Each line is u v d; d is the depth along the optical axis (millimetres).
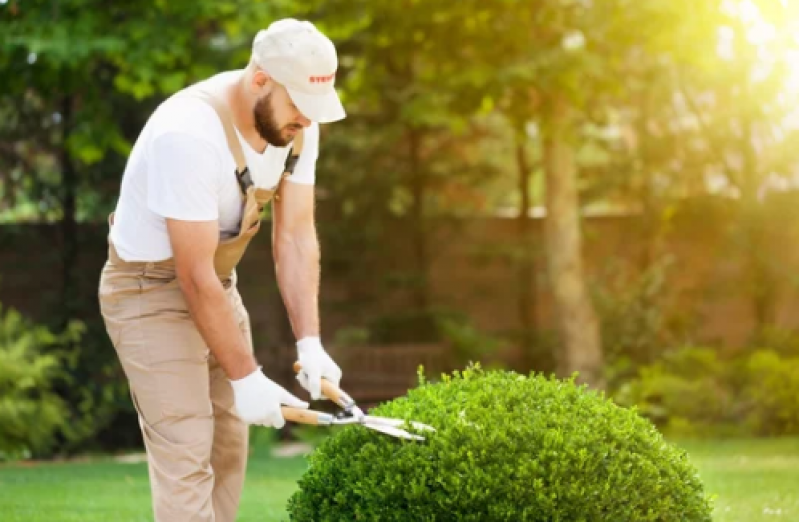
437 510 3162
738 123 14750
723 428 10867
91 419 12016
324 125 15445
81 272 13758
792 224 14445
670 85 14695
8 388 10695
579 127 14492
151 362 3576
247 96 3482
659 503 3248
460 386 3598
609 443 3295
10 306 13820
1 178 14602
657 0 10469
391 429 3303
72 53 9828
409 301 15898
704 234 15531
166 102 3531
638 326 12906
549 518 3123
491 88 10914
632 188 15992
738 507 5555
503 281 16219
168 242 3547
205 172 3398
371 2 11234
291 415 3428
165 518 3520
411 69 14852
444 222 16016
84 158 11078
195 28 11297
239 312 3916
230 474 3973
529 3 11117
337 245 15734
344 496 3285
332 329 15734
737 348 14523
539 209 20016
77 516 5715
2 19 10516
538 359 15617
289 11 10414
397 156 16078
